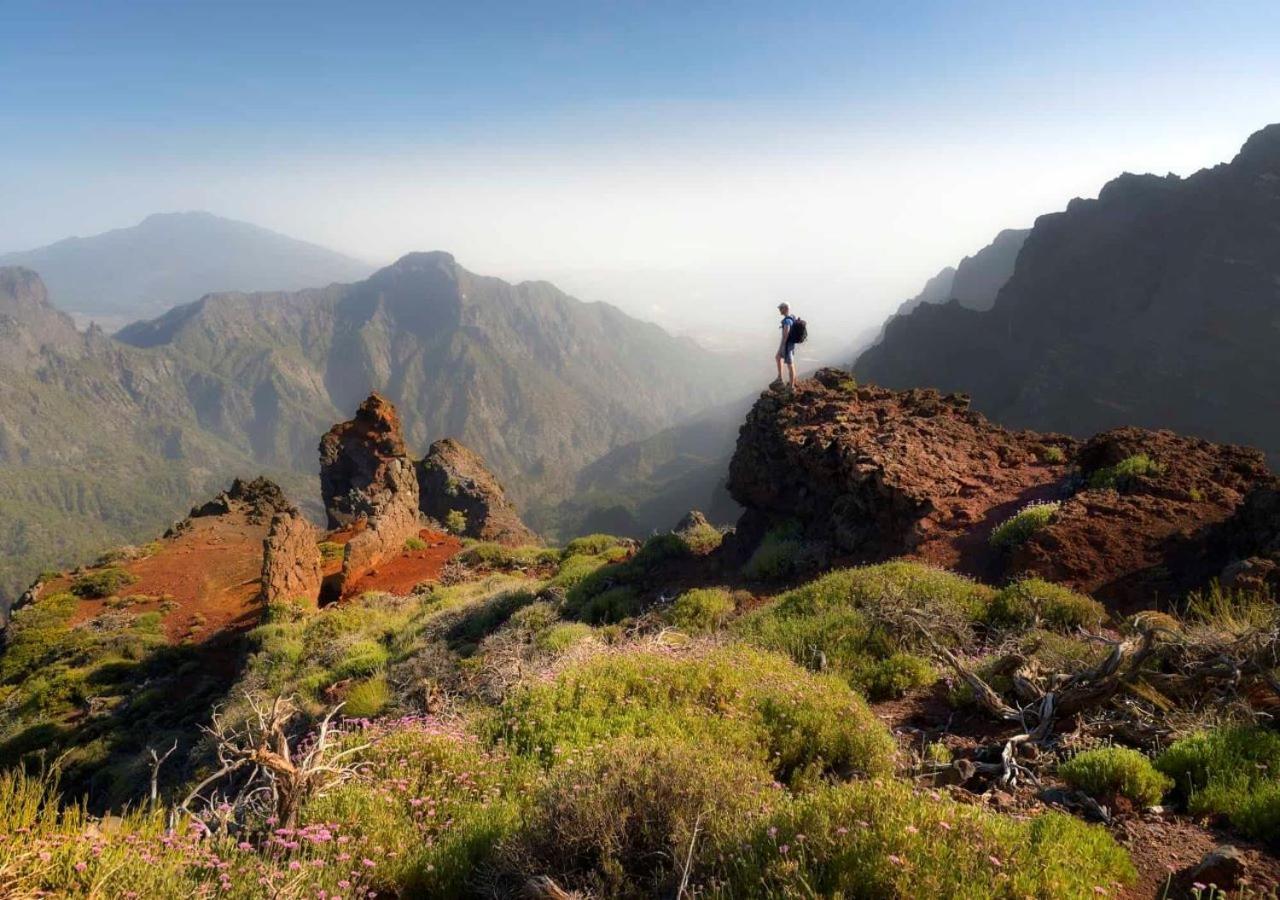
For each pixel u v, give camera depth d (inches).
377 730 351.3
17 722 1057.5
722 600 560.4
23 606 1592.0
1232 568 389.1
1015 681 305.3
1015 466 660.1
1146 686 278.5
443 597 1080.8
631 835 201.2
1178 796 218.1
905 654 376.2
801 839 167.9
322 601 1311.5
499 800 255.0
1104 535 479.5
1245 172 6240.2
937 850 164.1
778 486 723.4
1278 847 184.5
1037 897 155.9
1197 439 604.4
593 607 681.0
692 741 266.4
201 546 1927.9
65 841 178.1
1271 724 242.4
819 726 284.7
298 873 193.2
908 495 576.7
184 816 234.1
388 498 1606.8
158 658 1138.7
